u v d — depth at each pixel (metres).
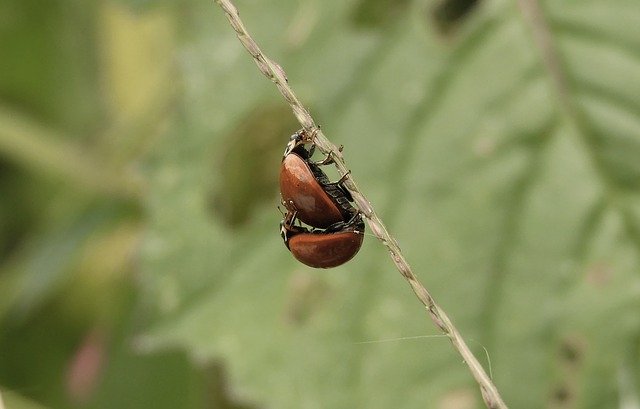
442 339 0.17
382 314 0.17
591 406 0.17
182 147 0.18
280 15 0.18
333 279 0.17
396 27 0.17
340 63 0.17
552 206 0.17
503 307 0.17
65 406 0.19
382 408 0.17
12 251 0.20
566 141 0.17
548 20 0.17
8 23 0.19
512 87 0.17
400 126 0.17
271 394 0.17
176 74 0.18
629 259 0.17
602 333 0.17
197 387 0.18
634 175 0.17
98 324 0.19
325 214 0.15
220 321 0.17
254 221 0.17
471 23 0.17
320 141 0.13
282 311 0.17
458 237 0.17
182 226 0.17
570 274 0.17
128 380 0.18
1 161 0.20
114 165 0.19
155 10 0.18
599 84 0.17
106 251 0.19
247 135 0.17
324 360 0.17
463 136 0.17
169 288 0.17
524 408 0.17
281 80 0.13
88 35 0.19
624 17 0.17
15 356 0.19
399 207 0.17
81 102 0.19
